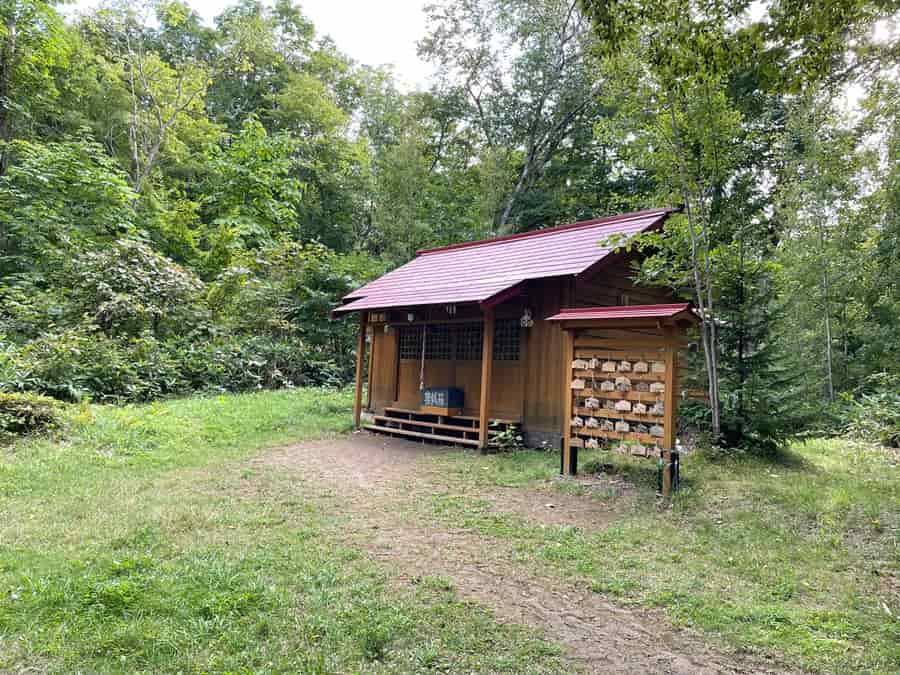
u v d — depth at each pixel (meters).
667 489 6.45
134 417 9.41
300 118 27.00
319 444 9.95
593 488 6.80
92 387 11.30
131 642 3.17
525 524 5.64
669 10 5.64
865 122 10.05
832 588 4.16
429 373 11.73
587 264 9.06
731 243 8.95
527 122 25.50
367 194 27.25
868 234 13.84
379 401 12.63
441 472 7.93
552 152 26.48
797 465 7.96
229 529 5.28
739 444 8.53
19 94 17.25
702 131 8.27
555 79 24.39
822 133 13.32
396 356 12.42
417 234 22.17
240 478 7.29
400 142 24.47
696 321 6.66
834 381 14.08
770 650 3.35
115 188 16.72
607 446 7.12
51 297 13.25
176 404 11.48
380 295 11.75
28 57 16.34
